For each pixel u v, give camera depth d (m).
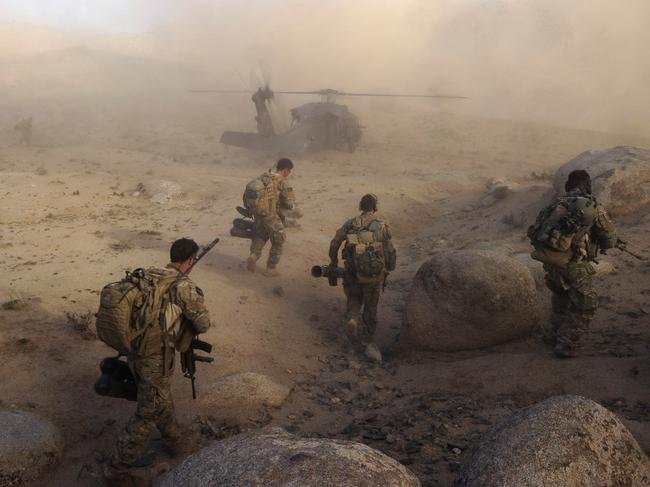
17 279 6.82
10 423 3.85
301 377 5.60
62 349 5.12
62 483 3.75
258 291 7.35
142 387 3.67
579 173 5.39
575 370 4.93
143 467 3.82
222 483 2.65
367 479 2.62
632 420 4.07
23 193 12.34
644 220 8.84
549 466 2.82
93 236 9.23
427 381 5.29
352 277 6.20
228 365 5.45
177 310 3.71
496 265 5.78
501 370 5.13
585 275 5.16
